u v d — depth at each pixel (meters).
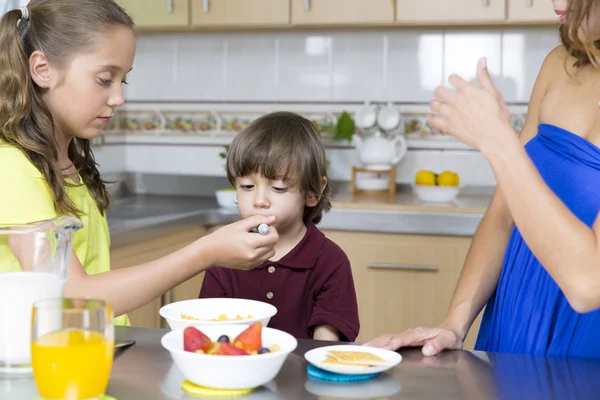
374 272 3.10
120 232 2.56
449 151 3.62
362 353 1.03
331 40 3.67
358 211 3.09
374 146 3.45
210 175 3.85
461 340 1.32
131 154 3.93
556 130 1.34
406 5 3.24
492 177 3.59
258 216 1.23
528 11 3.16
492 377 1.00
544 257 1.01
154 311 2.88
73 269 1.18
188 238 3.09
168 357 1.05
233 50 3.77
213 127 3.83
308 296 1.67
